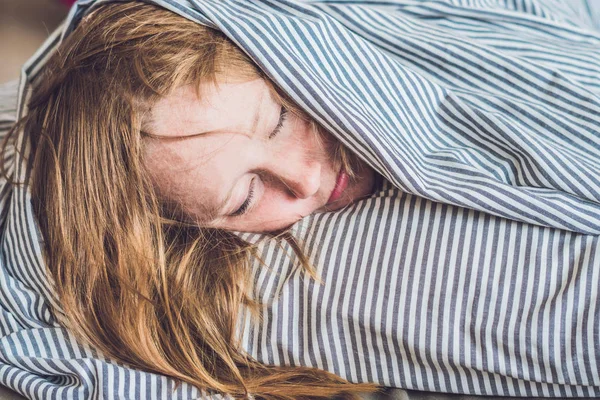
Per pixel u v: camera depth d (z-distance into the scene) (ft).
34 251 2.58
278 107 2.41
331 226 2.43
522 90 2.56
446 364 2.28
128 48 2.50
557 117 2.47
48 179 2.60
